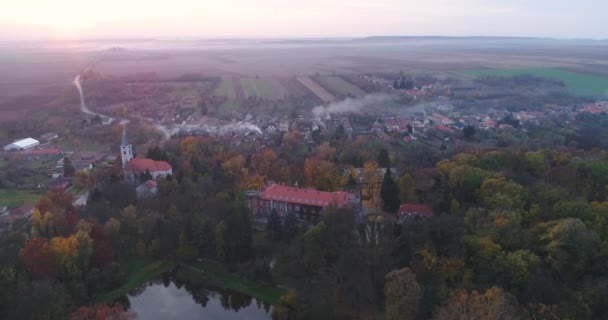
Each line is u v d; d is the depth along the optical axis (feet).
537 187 585.22
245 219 610.65
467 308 401.08
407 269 441.27
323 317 457.27
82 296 519.60
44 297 457.27
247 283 562.66
